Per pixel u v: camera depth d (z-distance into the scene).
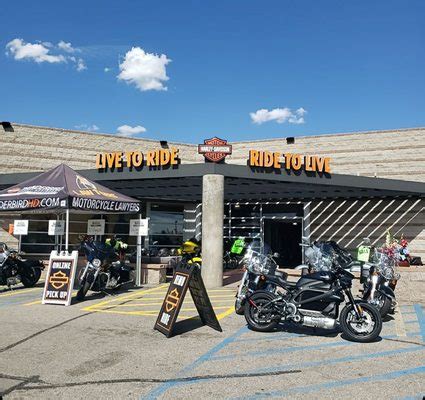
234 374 5.32
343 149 20.44
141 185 15.73
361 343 6.84
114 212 12.22
